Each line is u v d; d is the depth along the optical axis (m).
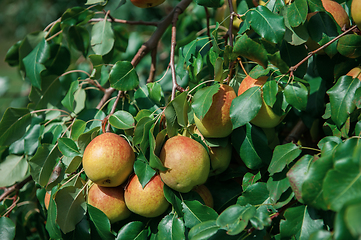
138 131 1.10
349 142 0.99
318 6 1.11
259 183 1.08
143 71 1.90
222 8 1.32
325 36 1.11
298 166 1.04
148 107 1.22
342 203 0.94
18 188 1.30
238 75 1.16
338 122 1.07
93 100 1.84
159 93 1.19
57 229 1.12
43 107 1.34
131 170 1.11
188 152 1.07
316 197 0.99
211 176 1.15
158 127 1.11
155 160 1.07
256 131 1.11
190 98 1.12
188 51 1.22
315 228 1.03
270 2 1.15
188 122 1.13
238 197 1.11
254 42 1.10
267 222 1.01
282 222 1.04
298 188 1.03
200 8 1.50
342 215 0.91
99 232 1.12
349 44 1.09
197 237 1.02
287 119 1.28
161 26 1.31
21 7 3.67
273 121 1.09
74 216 1.12
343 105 1.07
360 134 1.01
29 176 1.31
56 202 1.11
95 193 1.12
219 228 1.03
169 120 1.09
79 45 1.36
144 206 1.09
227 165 1.13
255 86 1.09
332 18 1.11
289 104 1.09
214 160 1.12
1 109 2.28
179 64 1.23
